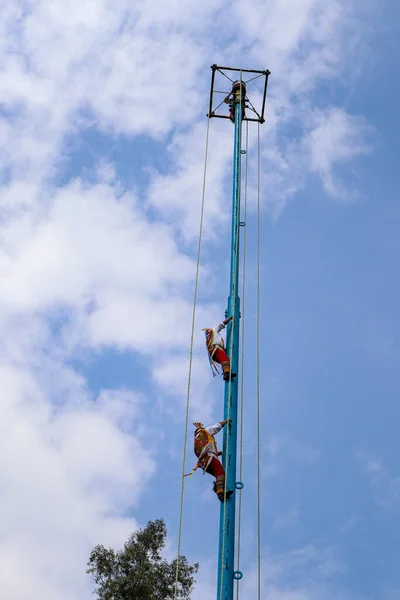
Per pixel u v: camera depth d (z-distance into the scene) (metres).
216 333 18.80
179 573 29.22
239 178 21.58
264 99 23.62
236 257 19.97
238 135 22.69
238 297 19.44
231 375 18.19
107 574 28.75
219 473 16.95
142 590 27.81
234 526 16.31
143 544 29.94
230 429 17.47
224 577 15.67
